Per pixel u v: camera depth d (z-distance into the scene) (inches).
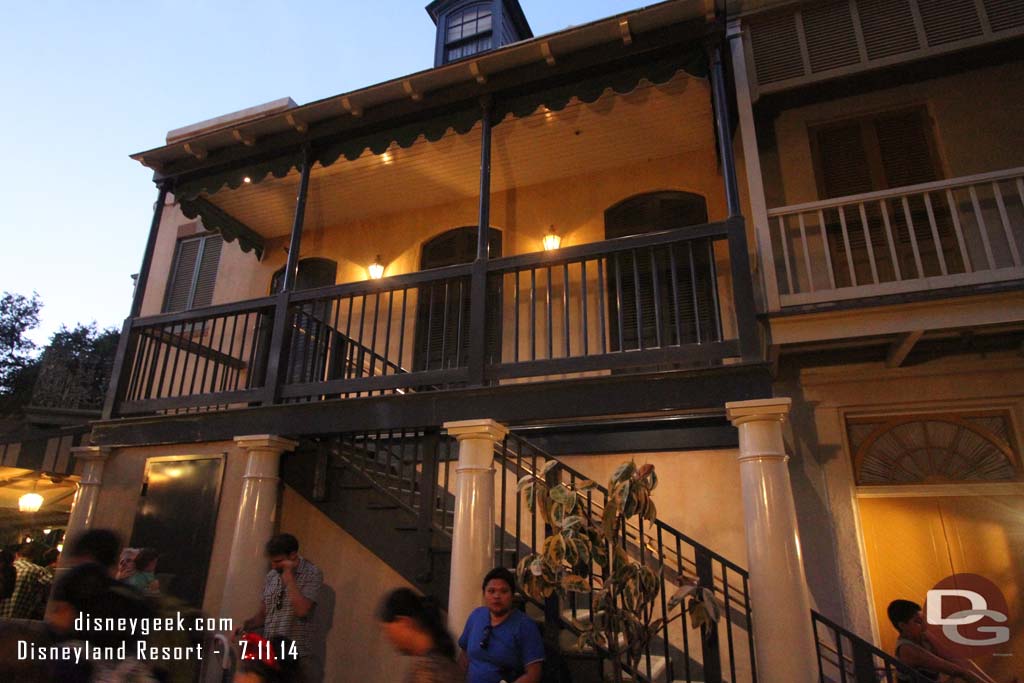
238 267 354.6
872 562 185.3
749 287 168.1
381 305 309.3
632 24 195.5
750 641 142.9
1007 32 207.9
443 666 89.8
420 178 293.7
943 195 208.1
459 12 416.8
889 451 193.8
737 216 175.0
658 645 204.1
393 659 180.5
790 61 231.9
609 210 281.9
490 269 196.7
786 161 230.2
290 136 245.9
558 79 212.1
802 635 133.0
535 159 279.4
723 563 151.2
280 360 216.2
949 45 213.9
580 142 267.9
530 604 173.6
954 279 166.4
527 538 236.1
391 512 192.1
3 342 875.4
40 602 204.4
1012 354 185.2
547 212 291.6
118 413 239.5
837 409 196.9
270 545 164.6
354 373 281.9
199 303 357.4
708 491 218.7
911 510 187.5
